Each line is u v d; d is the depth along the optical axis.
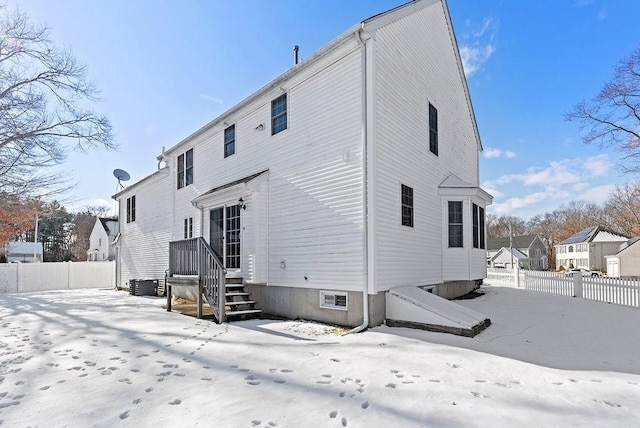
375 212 7.32
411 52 9.50
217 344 5.79
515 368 4.61
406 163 8.84
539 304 10.14
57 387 3.90
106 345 5.77
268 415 3.19
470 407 3.37
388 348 5.51
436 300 7.52
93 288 21.00
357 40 7.60
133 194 18.53
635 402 3.55
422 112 9.99
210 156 12.44
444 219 10.74
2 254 30.47
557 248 51.59
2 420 3.11
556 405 3.45
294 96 9.15
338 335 6.57
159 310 10.02
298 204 8.75
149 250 16.45
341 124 7.91
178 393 3.70
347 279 7.51
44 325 7.68
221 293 7.91
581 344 6.05
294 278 8.65
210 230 11.39
